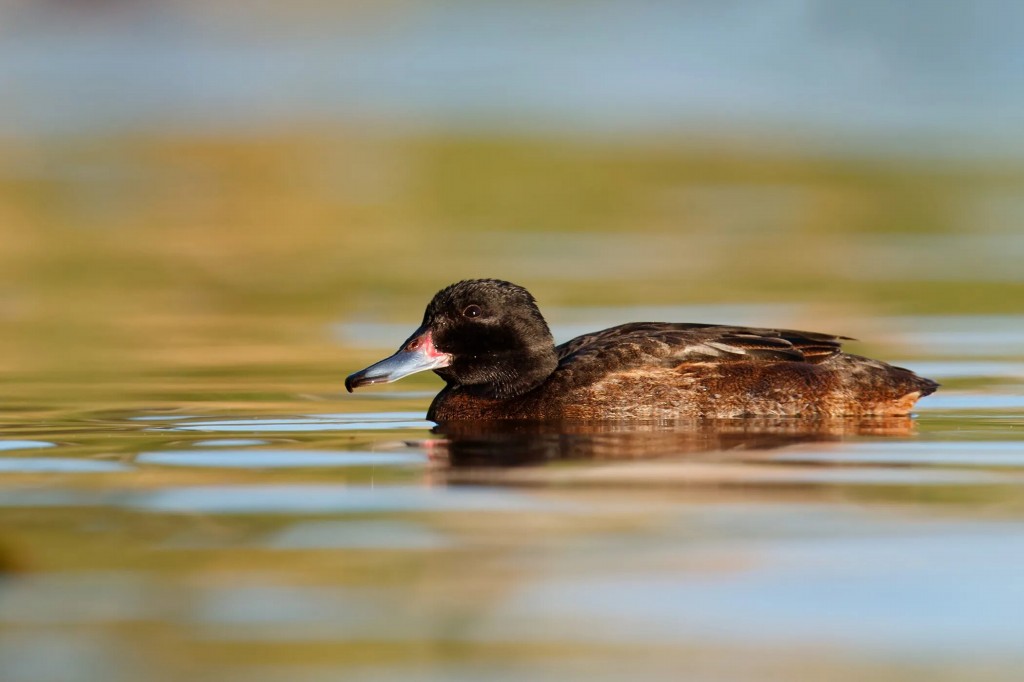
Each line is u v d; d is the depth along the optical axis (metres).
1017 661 6.52
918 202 36.06
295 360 16.84
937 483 9.62
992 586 7.48
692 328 12.87
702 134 52.44
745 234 31.22
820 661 6.55
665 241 30.22
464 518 8.71
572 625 6.99
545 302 21.70
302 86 69.88
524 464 10.32
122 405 13.44
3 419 12.59
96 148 49.53
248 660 6.54
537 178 42.38
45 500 9.23
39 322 20.33
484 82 71.38
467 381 12.61
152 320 20.53
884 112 58.97
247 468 10.24
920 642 6.77
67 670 6.44
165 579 7.60
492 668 6.49
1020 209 34.47
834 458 10.48
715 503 9.06
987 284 23.30
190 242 30.67
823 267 25.80
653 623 7.01
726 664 6.52
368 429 12.05
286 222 34.03
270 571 7.73
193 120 57.81
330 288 24.11
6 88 68.75
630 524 8.55
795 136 51.75
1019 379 14.59
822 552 8.01
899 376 12.48
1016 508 8.91
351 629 6.92
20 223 33.41
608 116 58.38
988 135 51.19
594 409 12.29
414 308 21.73
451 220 34.50
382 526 8.54
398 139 51.84
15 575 7.65
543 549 8.09
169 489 9.54
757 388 12.28
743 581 7.58
